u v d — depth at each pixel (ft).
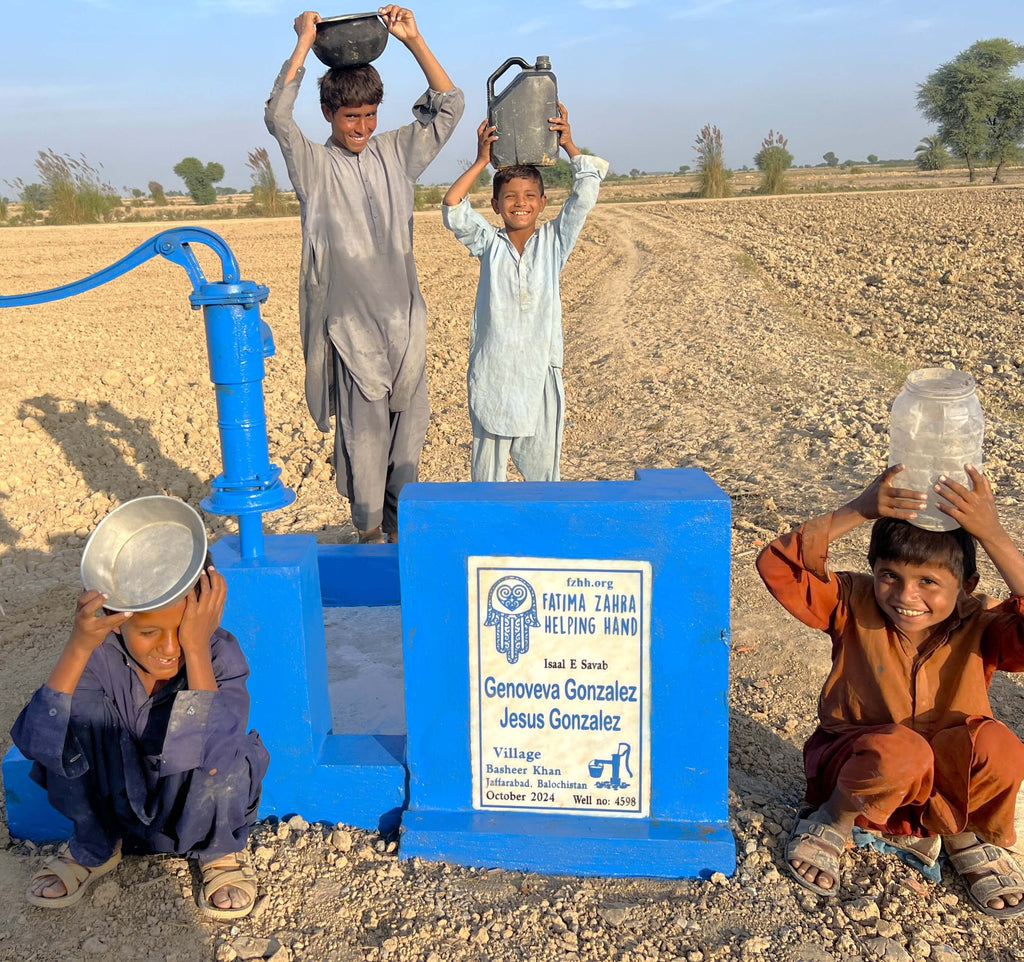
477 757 10.37
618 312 50.55
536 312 14.61
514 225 14.52
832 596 10.28
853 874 10.14
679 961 8.91
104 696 9.55
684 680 9.95
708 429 27.94
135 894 9.85
